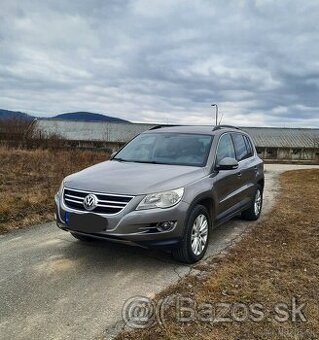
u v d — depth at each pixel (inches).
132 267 197.0
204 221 211.3
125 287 172.7
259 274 187.5
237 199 264.2
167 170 209.9
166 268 195.5
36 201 342.0
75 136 2324.1
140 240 181.2
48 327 139.2
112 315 147.5
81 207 191.6
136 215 179.6
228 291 167.0
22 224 285.7
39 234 261.1
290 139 2449.6
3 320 143.9
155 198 183.6
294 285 175.0
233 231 273.6
